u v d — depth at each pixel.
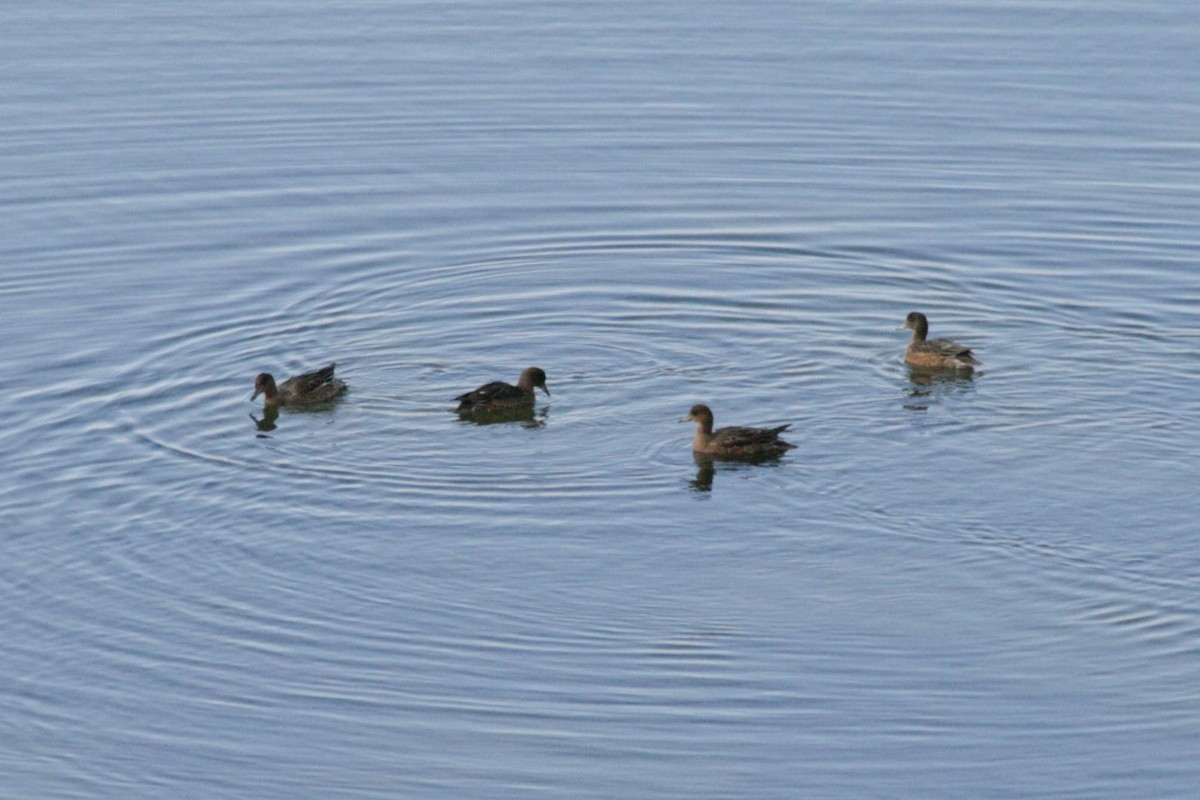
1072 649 23.70
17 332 34.12
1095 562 25.53
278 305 35.53
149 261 37.69
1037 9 53.38
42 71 48.66
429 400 31.28
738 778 21.66
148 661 24.02
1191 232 38.44
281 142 44.38
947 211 40.06
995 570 25.45
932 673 23.33
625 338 33.91
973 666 23.44
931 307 35.09
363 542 26.61
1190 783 21.41
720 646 23.94
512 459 29.00
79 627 24.77
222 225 39.59
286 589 25.48
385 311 35.31
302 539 26.72
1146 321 33.97
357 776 21.88
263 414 30.73
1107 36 50.94
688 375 32.19
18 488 28.14
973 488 27.67
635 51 50.38
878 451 28.95
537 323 34.66
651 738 22.38
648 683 23.30
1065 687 23.02
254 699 23.27
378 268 37.38
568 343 33.72
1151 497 27.16
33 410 30.83
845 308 35.19
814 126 45.00
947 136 44.25
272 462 28.92
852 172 42.38
